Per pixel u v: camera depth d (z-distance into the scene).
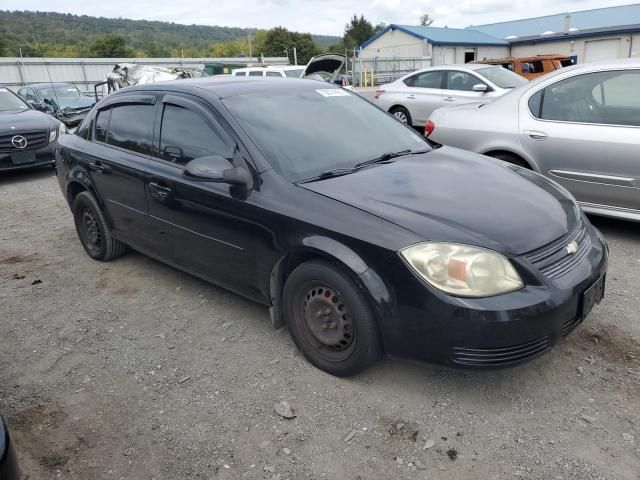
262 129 3.43
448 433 2.58
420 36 36.88
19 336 3.73
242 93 3.73
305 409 2.80
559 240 2.78
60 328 3.81
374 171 3.31
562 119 4.95
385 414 2.73
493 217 2.77
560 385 2.88
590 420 2.61
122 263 4.92
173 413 2.84
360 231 2.73
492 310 2.47
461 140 5.63
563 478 2.29
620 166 4.56
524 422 2.63
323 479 2.36
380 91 12.02
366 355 2.82
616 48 32.97
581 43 34.47
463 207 2.85
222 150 3.42
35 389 3.11
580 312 2.75
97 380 3.17
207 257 3.61
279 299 3.27
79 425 2.79
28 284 4.59
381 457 2.46
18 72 34.78
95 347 3.53
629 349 3.15
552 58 15.59
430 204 2.87
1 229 6.24
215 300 4.08
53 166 9.76
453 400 2.81
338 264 2.78
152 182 3.85
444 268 2.54
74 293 4.36
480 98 10.17
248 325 3.68
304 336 3.12
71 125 14.13
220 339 3.53
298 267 3.01
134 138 4.16
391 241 2.64
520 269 2.55
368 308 2.75
